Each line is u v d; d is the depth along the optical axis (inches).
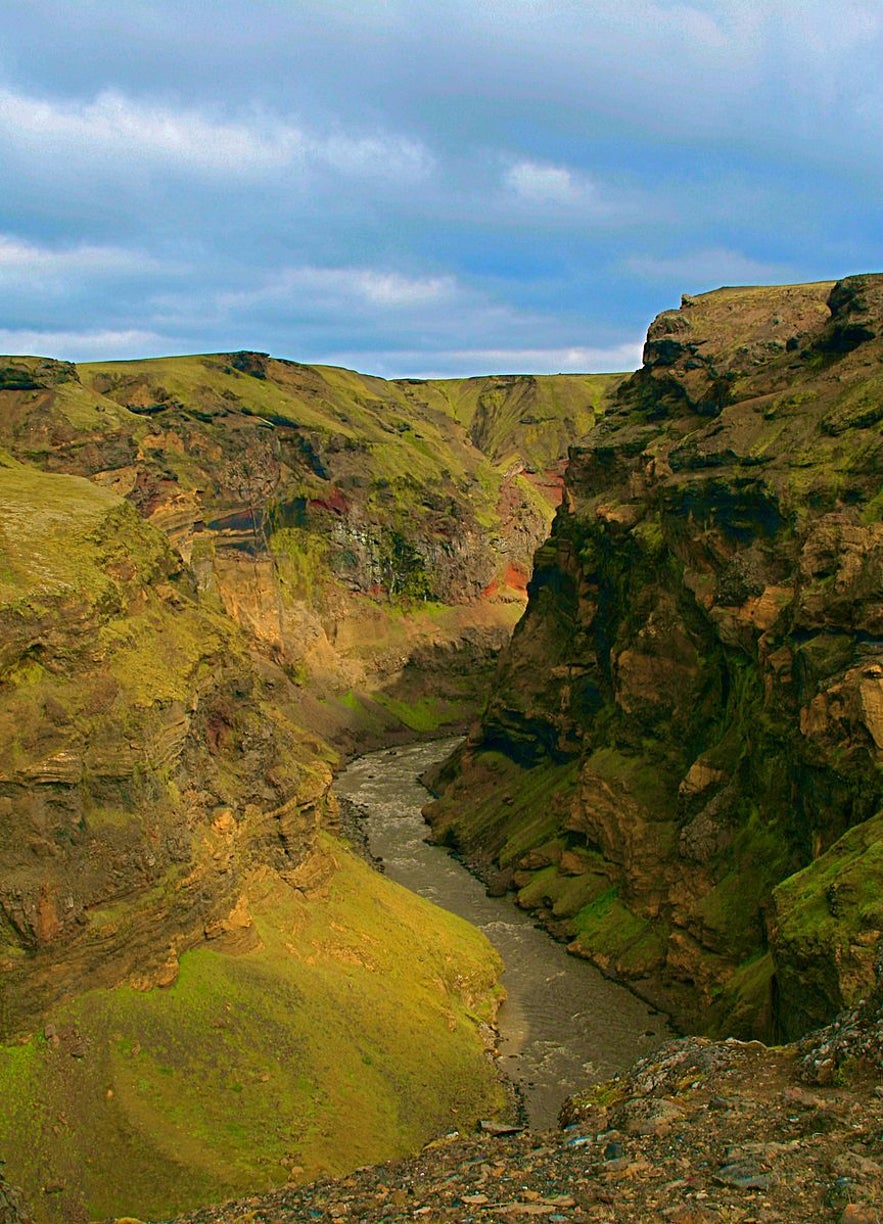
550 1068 3065.9
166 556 3358.8
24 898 2190.0
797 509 3875.5
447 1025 3038.9
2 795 2246.6
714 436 4574.3
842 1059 1145.4
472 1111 2655.0
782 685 3491.6
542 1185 986.7
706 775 3912.4
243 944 2733.8
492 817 5502.0
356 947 3137.3
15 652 2377.0
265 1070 2386.8
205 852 2674.7
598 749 4877.0
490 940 4153.5
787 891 2549.2
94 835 2374.5
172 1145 2079.2
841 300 4820.4
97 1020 2256.4
